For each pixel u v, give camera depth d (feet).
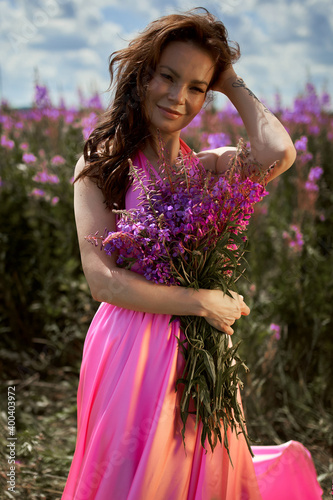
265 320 9.70
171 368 4.56
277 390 9.39
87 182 4.90
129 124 4.83
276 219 11.39
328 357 9.49
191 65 4.50
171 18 4.50
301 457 5.98
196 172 4.60
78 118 14.25
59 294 11.35
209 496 4.63
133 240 4.35
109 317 4.91
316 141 14.32
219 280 4.65
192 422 4.68
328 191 13.23
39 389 10.26
